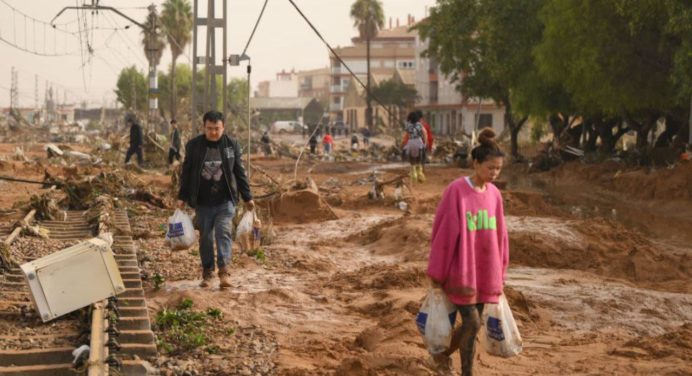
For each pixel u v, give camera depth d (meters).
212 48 24.47
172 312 10.06
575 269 15.40
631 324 11.01
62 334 9.16
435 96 119.81
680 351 8.97
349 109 157.00
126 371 7.75
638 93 35.16
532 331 10.41
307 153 60.00
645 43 34.25
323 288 12.55
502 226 7.43
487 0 49.25
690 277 15.04
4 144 74.25
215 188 12.15
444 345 7.19
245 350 8.98
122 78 133.38
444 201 7.22
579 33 35.28
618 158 42.91
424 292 12.04
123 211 21.61
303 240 18.28
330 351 9.03
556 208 25.23
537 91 46.09
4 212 20.48
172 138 38.50
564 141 47.78
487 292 7.29
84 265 9.23
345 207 25.06
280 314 10.76
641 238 17.05
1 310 10.10
